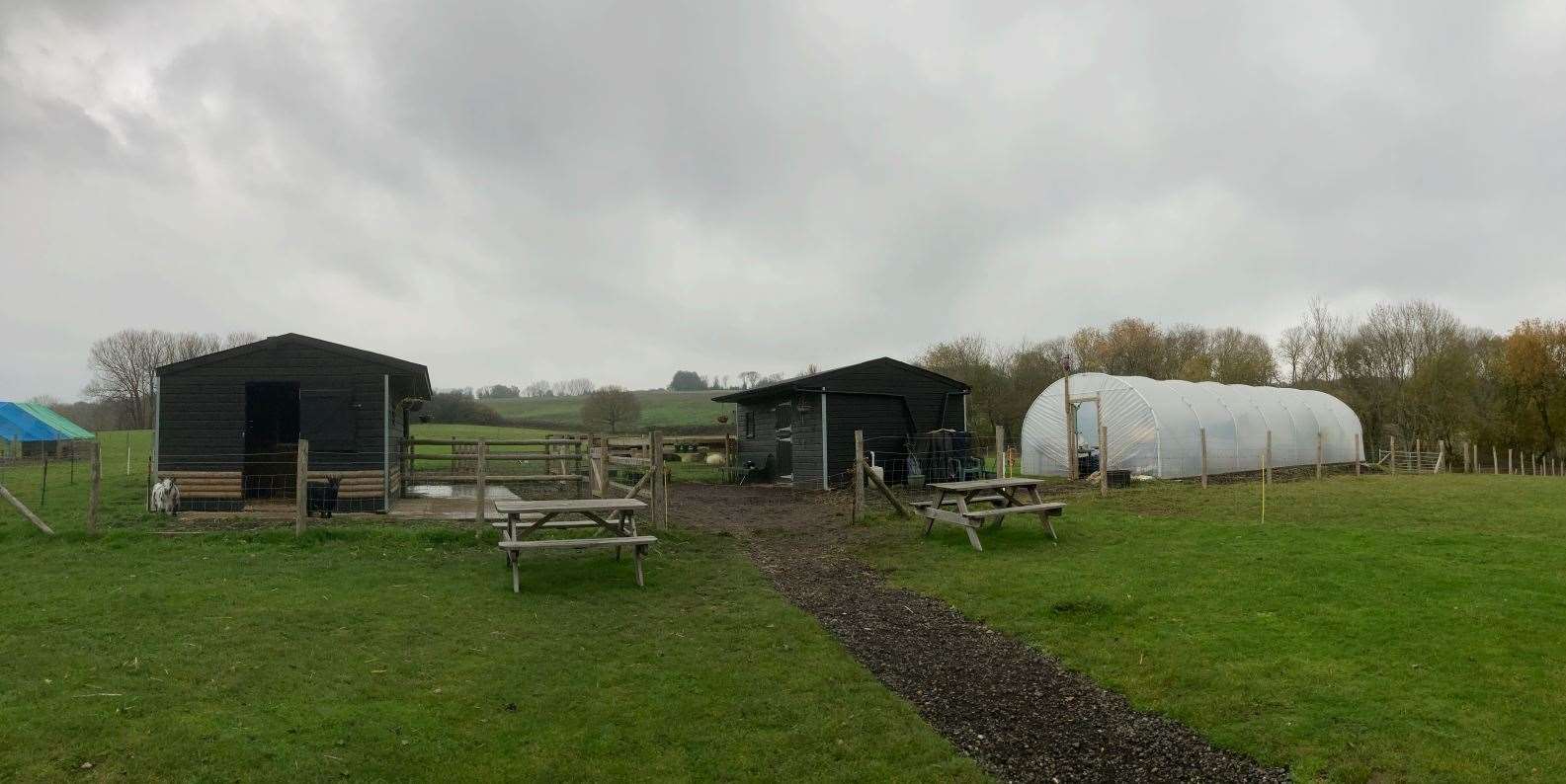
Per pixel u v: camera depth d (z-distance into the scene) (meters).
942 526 14.29
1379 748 5.41
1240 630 7.91
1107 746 5.72
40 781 4.58
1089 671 7.13
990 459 39.03
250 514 15.17
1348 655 7.12
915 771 5.29
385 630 7.87
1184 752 5.59
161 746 5.06
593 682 6.73
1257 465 27.31
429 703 6.09
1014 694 6.71
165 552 11.21
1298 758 5.37
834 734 5.82
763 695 6.54
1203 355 59.22
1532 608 8.28
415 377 17.47
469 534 12.58
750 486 25.91
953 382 26.56
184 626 7.69
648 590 9.94
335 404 16.41
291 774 4.84
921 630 8.50
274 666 6.67
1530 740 5.43
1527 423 47.00
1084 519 14.51
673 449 34.41
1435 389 46.97
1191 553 11.32
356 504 16.38
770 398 27.00
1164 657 7.31
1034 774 5.32
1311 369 58.59
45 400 70.31
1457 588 9.08
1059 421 26.77
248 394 19.34
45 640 7.15
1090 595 9.34
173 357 69.19
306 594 9.07
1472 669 6.67
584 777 5.11
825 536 14.09
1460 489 20.41
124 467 28.80
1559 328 45.66
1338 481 23.52
